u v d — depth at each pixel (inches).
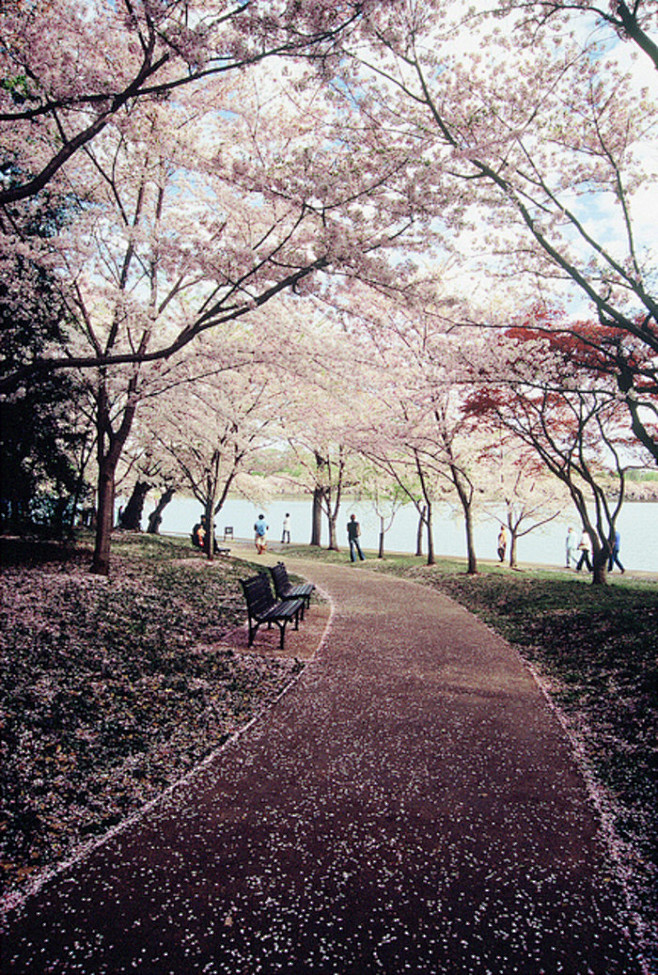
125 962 97.0
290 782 166.2
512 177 297.3
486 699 244.4
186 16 199.2
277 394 592.7
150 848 131.7
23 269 368.2
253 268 255.6
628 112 314.0
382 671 288.0
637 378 401.4
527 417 565.6
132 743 189.0
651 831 140.3
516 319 445.7
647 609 378.3
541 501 899.4
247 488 1110.4
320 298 275.6
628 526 1854.1
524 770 175.5
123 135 339.6
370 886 118.7
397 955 99.7
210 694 241.1
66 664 241.3
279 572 435.2
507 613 450.6
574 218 288.8
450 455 707.4
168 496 1130.0
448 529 1957.4
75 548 530.9
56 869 123.0
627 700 229.3
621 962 98.3
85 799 153.2
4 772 158.7
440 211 233.5
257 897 114.7
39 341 416.2
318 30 177.5
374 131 258.7
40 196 382.3
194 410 525.7
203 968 96.0
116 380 402.9
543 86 289.0
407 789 162.6
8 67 241.1
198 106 354.0
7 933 103.7
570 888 118.7
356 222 241.1
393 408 692.1
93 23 263.4
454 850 132.3
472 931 105.7
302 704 236.1
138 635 303.0
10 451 422.3
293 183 228.7
